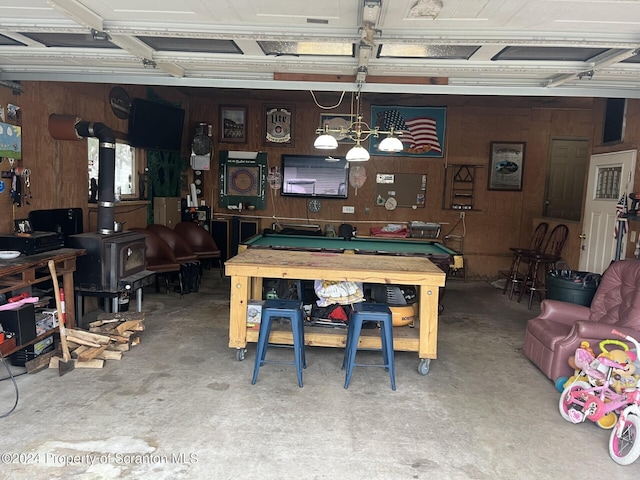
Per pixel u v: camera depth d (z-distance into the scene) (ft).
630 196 14.35
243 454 8.15
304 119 24.36
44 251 12.38
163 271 17.51
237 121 24.53
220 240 24.67
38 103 13.55
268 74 12.51
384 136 24.14
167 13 8.37
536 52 9.96
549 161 24.32
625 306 11.64
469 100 22.75
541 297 20.54
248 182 24.71
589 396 9.36
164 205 20.97
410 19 8.29
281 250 15.47
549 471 7.98
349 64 11.09
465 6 7.65
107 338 12.32
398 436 8.95
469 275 24.76
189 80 12.63
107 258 14.08
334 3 7.75
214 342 13.80
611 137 16.48
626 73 11.06
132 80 12.59
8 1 7.88
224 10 8.17
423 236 23.82
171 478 7.43
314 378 11.58
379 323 12.17
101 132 14.35
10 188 12.48
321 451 8.33
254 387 10.89
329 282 12.82
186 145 24.27
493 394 10.97
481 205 24.40
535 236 22.71
